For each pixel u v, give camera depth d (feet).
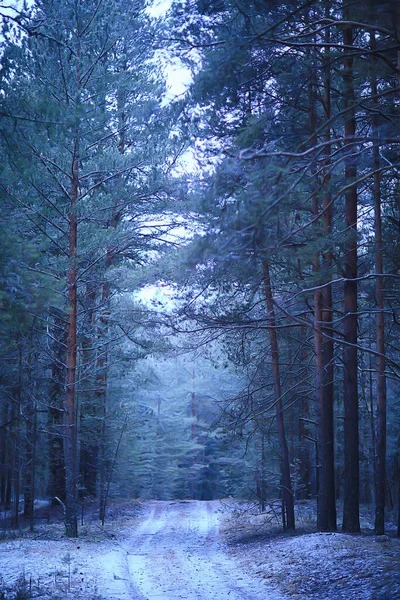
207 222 35.29
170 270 66.74
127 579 48.55
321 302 65.92
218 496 219.61
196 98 42.39
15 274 36.63
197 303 67.77
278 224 35.68
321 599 37.50
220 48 39.22
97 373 92.84
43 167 70.79
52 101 36.65
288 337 81.87
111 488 127.65
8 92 36.73
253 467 92.43
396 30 34.81
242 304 67.31
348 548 50.67
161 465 200.95
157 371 198.49
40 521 98.12
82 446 109.09
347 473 62.54
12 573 47.55
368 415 105.29
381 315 61.26
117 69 80.84
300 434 100.22
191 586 45.27
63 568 50.65
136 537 81.61
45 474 118.42
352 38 56.49
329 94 62.39
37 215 66.85
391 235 66.33
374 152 44.83
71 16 68.69
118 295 99.25
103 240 74.95
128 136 81.61
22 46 62.69
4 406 96.58
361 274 76.84
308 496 105.60
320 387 67.26
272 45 40.52
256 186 31.73
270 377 86.33
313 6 43.65
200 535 82.99
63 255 80.43
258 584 45.50
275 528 78.23
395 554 45.83
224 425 77.20
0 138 38.65
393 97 55.11
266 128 46.80
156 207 82.53
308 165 33.99
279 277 68.49
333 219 71.46
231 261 35.55
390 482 106.73
